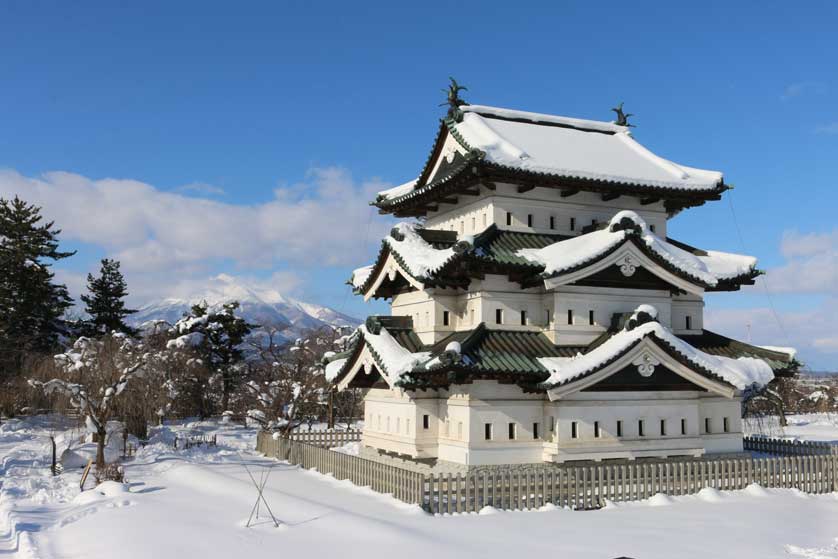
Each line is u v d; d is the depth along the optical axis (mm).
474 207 37844
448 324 35688
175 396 68312
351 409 78875
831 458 35000
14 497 31734
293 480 35781
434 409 34719
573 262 32531
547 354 33094
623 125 46062
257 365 84438
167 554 21000
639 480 30750
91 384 46844
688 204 40500
